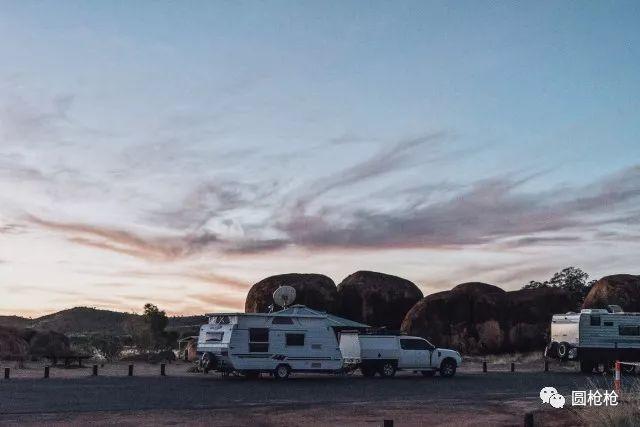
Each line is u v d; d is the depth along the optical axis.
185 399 22.22
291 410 19.45
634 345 37.50
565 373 37.94
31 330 50.19
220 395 23.66
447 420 17.56
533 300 51.84
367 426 16.45
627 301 49.12
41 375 32.31
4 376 30.95
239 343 30.88
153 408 19.72
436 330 52.22
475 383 30.05
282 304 43.47
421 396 23.80
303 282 54.56
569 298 52.19
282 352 31.64
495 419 17.75
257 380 31.22
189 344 51.00
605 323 37.66
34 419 17.30
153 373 35.44
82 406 20.05
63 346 49.75
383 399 22.69
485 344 51.28
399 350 34.09
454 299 52.56
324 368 32.31
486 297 52.16
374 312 55.16
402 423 17.02
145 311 61.25
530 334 51.00
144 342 59.97
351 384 29.20
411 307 55.97
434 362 34.44
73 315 138.12
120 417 17.75
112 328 126.19
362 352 33.84
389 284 56.28
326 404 21.05
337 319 36.97
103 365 41.31
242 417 17.92
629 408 16.48
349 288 56.00
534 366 44.06
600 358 37.34
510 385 28.88
